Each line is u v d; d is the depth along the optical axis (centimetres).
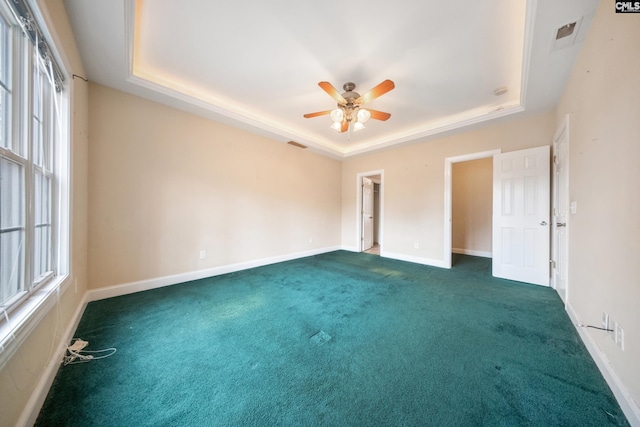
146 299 251
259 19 181
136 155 271
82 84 211
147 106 278
